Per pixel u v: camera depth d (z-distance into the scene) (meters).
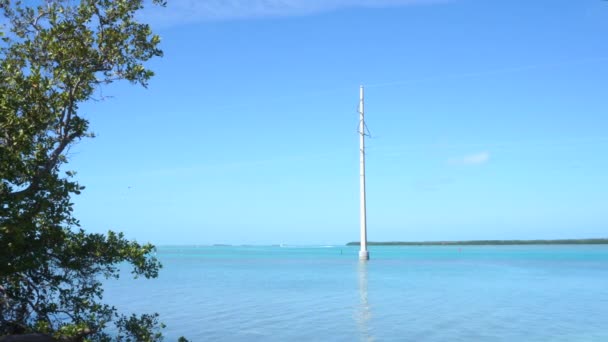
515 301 37.44
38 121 13.20
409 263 105.50
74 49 13.74
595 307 33.88
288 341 22.81
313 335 24.23
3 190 13.05
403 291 45.03
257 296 40.88
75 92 13.88
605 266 89.19
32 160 13.55
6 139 12.81
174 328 25.98
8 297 14.31
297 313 31.20
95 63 14.11
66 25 13.70
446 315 30.36
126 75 14.33
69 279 15.11
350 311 32.06
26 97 13.12
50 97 13.54
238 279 60.56
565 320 28.47
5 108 12.45
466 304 35.56
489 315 30.27
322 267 90.44
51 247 14.45
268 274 70.44
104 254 14.96
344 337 23.77
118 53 14.08
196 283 54.16
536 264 98.75
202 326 26.56
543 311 32.03
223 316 29.98
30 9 14.09
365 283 54.12
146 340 14.91
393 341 22.84
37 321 14.61
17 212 12.56
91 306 14.98
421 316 30.00
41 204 13.41
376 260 125.94
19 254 13.45
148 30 14.45
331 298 39.38
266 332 24.91
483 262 109.62
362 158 96.94
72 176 15.06
